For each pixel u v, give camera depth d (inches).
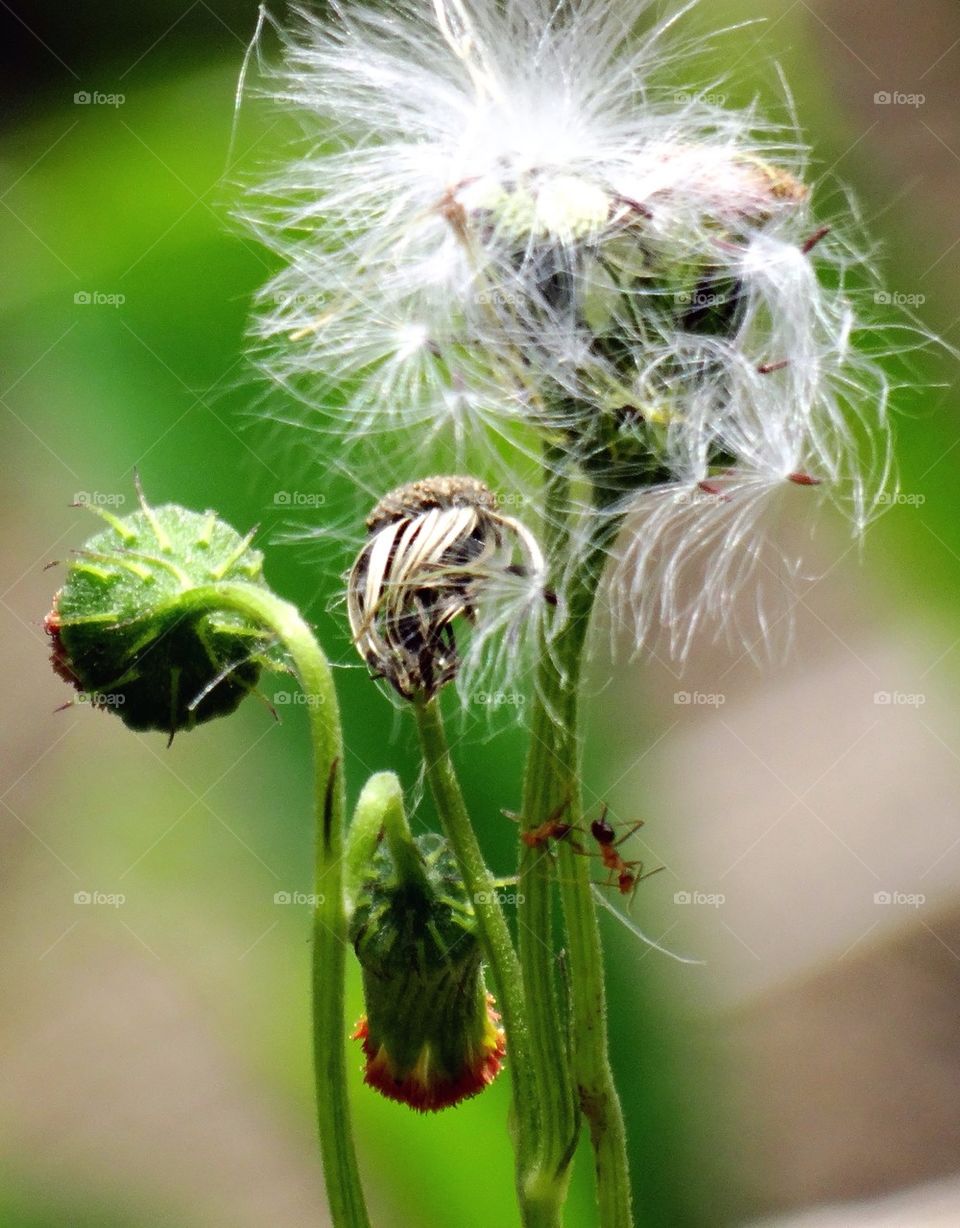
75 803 14.6
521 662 9.2
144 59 12.1
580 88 9.3
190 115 11.9
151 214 11.5
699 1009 12.9
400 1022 9.5
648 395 9.1
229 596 9.5
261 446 10.8
